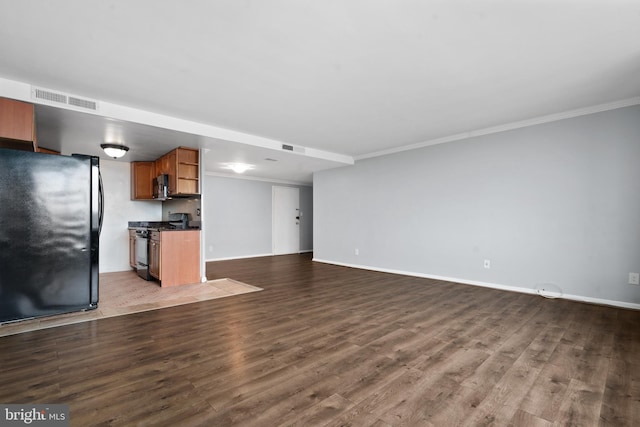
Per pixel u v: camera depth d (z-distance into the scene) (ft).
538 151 12.70
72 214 9.75
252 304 11.42
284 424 4.75
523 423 4.80
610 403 5.31
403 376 6.21
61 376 6.17
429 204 16.35
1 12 5.91
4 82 8.77
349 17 6.26
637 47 7.41
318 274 17.63
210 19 6.26
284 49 7.45
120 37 6.86
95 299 10.26
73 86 9.32
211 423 4.76
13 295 8.79
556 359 6.96
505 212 13.64
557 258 12.29
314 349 7.47
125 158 17.74
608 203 11.16
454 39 7.09
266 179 26.96
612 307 10.96
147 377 6.15
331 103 10.95
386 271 18.38
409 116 12.39
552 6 5.96
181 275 14.71
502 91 10.03
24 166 8.93
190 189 15.34
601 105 11.22
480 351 7.38
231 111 11.63
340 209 21.21
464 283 14.97
